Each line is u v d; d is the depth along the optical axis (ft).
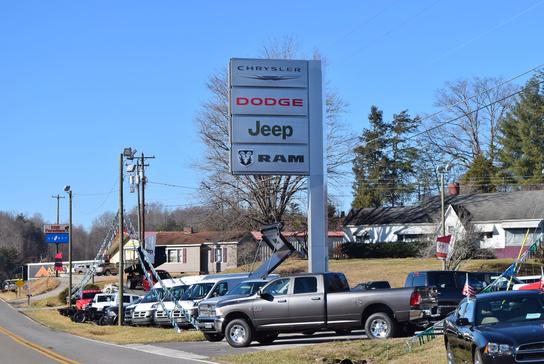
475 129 238.27
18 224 544.62
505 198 201.26
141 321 110.93
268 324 69.05
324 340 72.59
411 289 65.05
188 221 420.77
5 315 175.22
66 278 298.56
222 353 66.23
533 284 80.02
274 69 97.19
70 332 112.47
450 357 45.91
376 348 57.26
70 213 199.62
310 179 96.58
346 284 71.20
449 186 226.99
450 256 149.69
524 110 229.25
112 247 254.47
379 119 295.07
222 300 74.90
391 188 289.94
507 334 38.09
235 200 179.93
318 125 97.45
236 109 95.96
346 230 229.04
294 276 69.41
